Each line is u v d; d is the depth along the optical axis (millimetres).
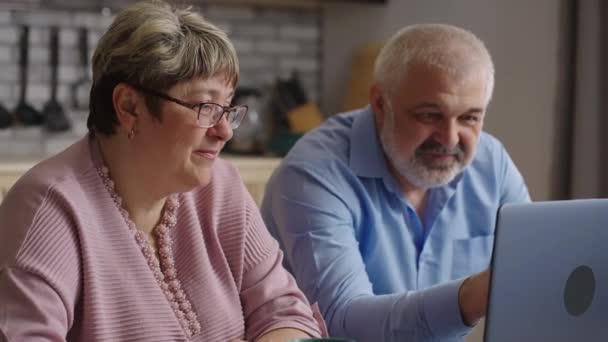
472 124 2242
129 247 1708
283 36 4688
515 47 3984
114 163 1729
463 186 2475
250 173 4039
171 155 1686
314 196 2232
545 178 3844
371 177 2324
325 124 2482
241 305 1937
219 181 1928
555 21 3764
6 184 3713
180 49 1637
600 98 3510
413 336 1944
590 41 3508
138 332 1689
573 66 3621
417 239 2395
